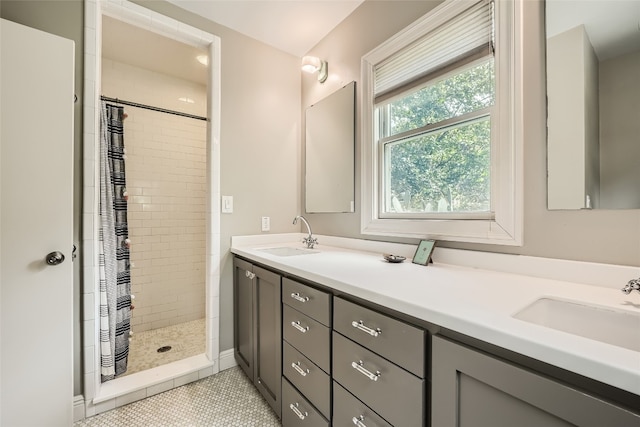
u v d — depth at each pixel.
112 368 1.68
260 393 1.60
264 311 1.55
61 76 1.25
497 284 0.93
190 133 2.82
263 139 2.17
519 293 0.82
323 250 1.82
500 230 1.12
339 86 1.98
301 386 1.22
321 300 1.09
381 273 1.10
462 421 0.64
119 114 1.90
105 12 1.58
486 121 1.25
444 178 1.42
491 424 0.59
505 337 0.56
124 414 1.47
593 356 0.46
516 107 1.08
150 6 1.68
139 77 2.57
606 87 0.89
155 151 2.63
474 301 0.75
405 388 0.77
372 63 1.73
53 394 1.23
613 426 0.44
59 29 1.40
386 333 0.83
